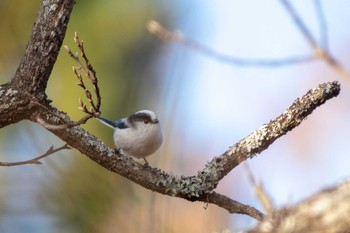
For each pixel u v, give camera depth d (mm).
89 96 5867
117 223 6414
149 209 6094
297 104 6484
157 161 6910
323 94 6426
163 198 6637
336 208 4184
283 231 4316
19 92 6328
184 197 6656
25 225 8367
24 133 9016
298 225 4262
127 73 11250
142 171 6625
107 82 11000
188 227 6473
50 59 6359
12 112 6340
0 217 8328
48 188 7809
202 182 6641
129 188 6855
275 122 6586
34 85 6363
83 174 7426
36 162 6266
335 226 4121
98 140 6574
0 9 10438
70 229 7336
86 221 6949
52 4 6336
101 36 11242
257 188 6117
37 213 8078
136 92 11133
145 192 6758
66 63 10867
